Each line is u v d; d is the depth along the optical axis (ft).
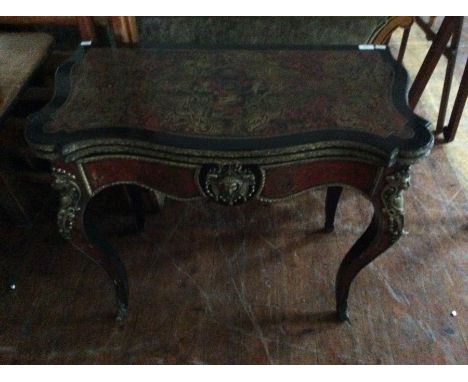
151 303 3.80
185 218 4.55
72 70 2.94
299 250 4.20
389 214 2.60
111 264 3.21
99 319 3.69
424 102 6.07
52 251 4.23
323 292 3.84
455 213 4.54
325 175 2.55
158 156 2.41
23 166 4.26
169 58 3.06
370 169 2.46
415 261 4.06
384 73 2.87
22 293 3.90
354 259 3.07
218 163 2.37
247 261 4.11
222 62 3.02
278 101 2.62
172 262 4.12
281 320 3.66
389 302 3.75
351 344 3.49
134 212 4.25
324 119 2.47
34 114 2.53
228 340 3.54
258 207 4.64
